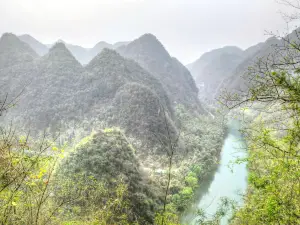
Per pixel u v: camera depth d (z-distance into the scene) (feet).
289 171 15.28
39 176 13.48
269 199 16.05
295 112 12.72
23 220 13.50
